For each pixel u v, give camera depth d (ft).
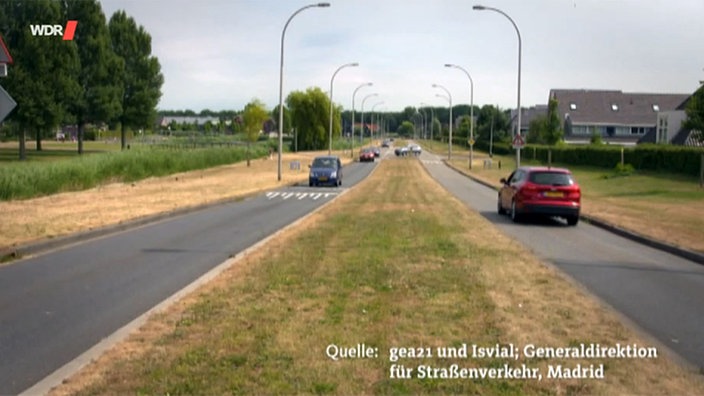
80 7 229.66
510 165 220.64
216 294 29.94
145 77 270.67
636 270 40.45
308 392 18.25
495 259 39.86
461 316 26.12
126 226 58.85
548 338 23.47
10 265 39.83
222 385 18.63
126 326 25.48
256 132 297.12
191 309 27.25
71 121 229.04
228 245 48.47
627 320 27.43
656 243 51.37
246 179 135.95
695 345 24.07
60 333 24.99
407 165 230.07
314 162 132.87
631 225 62.44
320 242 46.73
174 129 485.56
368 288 31.01
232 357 20.92
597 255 46.47
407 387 18.75
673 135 213.66
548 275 35.04
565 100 288.71
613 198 95.04
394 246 44.68
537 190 66.33
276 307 27.35
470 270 35.76
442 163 247.70
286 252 42.11
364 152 261.03
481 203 92.99
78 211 67.82
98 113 232.12
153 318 26.02
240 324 24.79
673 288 34.88
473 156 304.50
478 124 408.05
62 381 19.33
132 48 267.18
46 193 91.86
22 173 89.66
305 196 102.37
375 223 59.62
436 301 28.45
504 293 30.30
